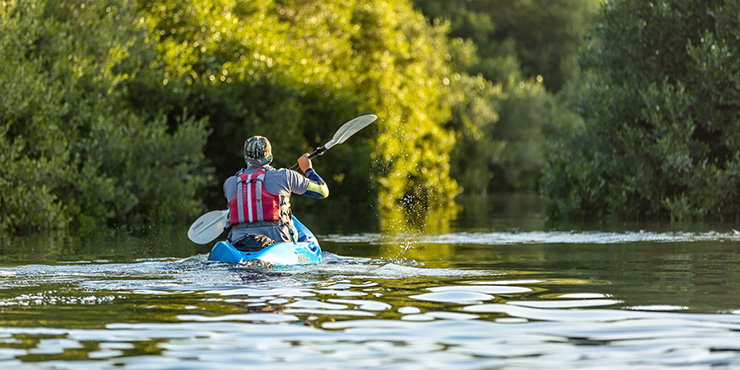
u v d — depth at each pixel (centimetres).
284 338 642
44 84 2323
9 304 793
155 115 2869
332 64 4219
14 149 2197
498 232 2008
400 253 1403
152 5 3156
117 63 2738
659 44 2627
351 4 4531
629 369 553
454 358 581
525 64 7681
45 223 2180
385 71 4494
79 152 2492
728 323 695
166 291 868
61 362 571
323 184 1201
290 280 951
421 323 699
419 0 7225
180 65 2988
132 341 632
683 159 2412
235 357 584
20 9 2370
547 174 2733
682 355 588
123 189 2483
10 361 574
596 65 2791
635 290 892
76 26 2639
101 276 990
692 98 2466
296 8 4203
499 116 6781
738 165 2384
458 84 6259
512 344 624
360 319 715
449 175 6184
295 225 1203
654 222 2320
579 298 831
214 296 834
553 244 1584
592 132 2688
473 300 816
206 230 1255
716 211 2436
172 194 2627
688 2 2581
